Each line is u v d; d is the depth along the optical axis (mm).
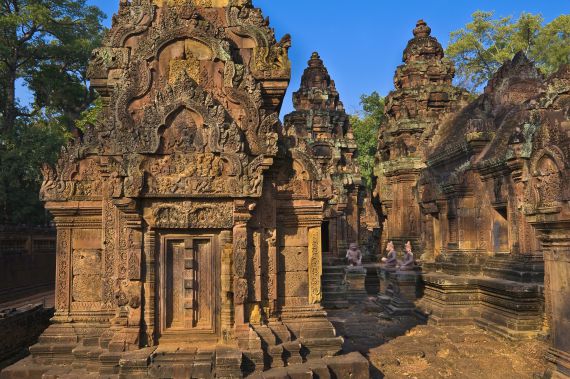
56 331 8961
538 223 8117
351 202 25344
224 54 8617
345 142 26047
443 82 24594
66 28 31500
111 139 8289
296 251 9133
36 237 22953
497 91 17422
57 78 31172
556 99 12250
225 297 8297
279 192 9086
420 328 13625
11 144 24609
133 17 9211
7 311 10703
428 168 19484
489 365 10070
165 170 8164
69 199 9359
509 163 12922
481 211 15531
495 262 14383
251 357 7785
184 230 8383
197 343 8227
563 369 7641
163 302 8266
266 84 9062
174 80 8602
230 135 8234
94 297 9273
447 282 14141
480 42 38969
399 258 22812
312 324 8875
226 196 8188
